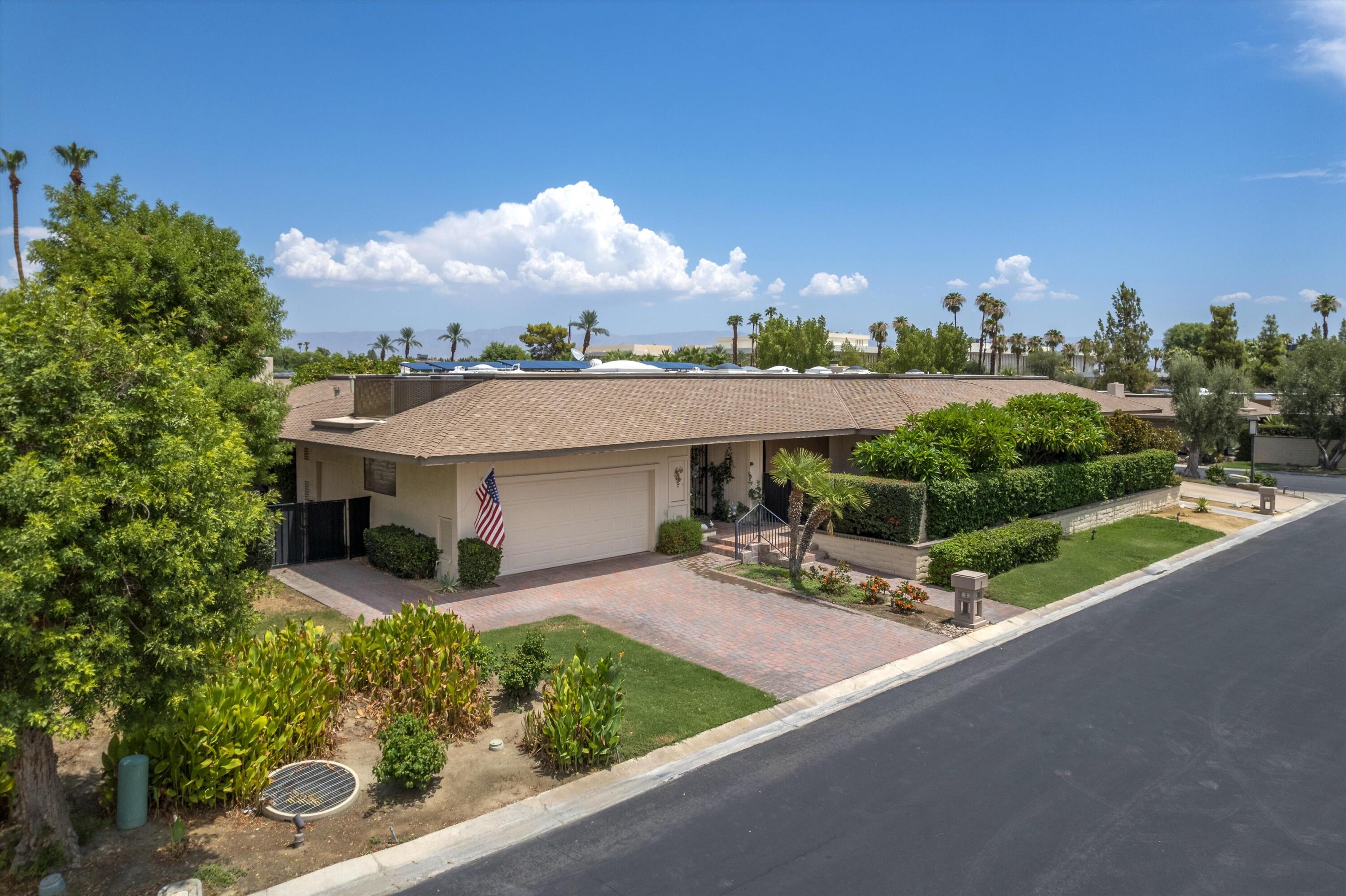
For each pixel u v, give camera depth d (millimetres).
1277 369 47688
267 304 18359
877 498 19234
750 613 15680
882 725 10766
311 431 21109
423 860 7551
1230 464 49094
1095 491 24438
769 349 58250
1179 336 104062
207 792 8039
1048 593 17438
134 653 6609
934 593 17422
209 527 6730
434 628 11391
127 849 7453
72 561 6008
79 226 16078
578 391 20875
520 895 7051
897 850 7793
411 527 18875
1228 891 7191
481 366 28922
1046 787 9078
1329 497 33562
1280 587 18484
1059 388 36688
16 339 6328
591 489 19609
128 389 6684
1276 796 8938
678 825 8219
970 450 20266
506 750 9758
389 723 9867
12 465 5977
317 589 17078
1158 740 10352
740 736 10344
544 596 16703
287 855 7539
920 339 56938
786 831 8125
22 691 6148
